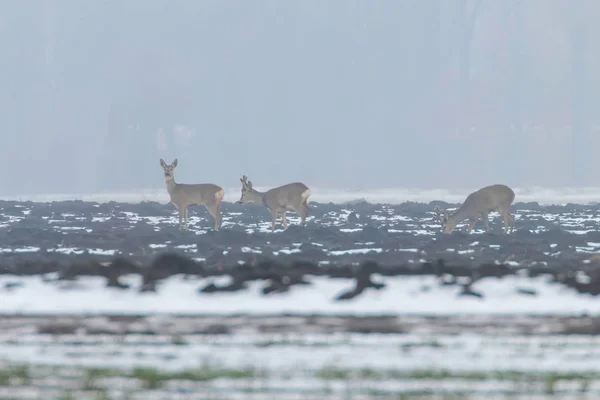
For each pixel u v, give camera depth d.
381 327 37.16
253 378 29.25
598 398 27.16
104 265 52.25
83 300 43.19
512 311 40.66
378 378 29.25
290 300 42.88
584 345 33.94
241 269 50.47
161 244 78.31
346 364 31.03
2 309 41.41
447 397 27.16
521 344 34.00
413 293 44.25
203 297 43.66
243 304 42.09
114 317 39.56
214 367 30.69
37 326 37.81
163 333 36.16
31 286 47.03
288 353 32.59
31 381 29.19
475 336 35.44
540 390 27.92
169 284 46.81
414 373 29.80
